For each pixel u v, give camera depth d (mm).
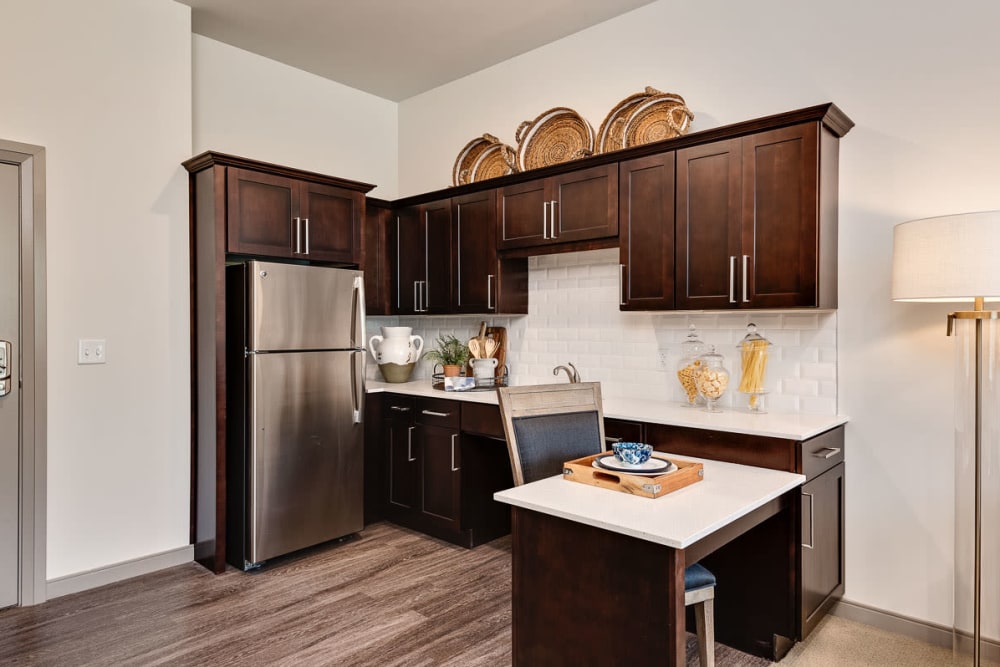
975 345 2068
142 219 3117
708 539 1646
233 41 3789
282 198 3344
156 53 3180
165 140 3203
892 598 2582
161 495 3184
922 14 2504
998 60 2348
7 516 2715
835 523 2578
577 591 1705
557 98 3779
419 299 4121
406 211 4215
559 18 3512
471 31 3662
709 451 2469
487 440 3578
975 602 2113
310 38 3756
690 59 3182
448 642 2424
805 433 2236
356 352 3549
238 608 2711
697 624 1901
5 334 2705
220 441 3111
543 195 3383
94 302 2959
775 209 2547
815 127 2443
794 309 2590
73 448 2896
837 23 2713
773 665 2287
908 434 2545
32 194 2764
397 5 3361
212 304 3129
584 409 2406
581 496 1856
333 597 2824
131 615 2639
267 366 3135
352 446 3541
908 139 2539
